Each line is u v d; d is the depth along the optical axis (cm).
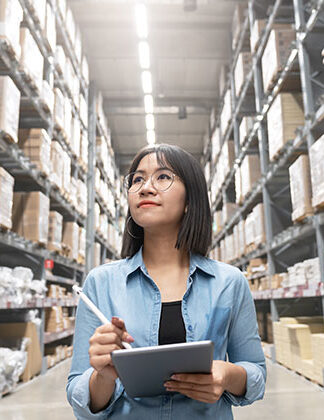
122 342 89
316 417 261
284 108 459
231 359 116
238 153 737
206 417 99
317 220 379
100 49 880
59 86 563
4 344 382
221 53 900
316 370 360
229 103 784
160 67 946
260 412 275
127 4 759
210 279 110
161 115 1130
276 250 594
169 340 102
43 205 441
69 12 614
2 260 480
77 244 629
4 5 326
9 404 308
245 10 716
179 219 117
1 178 330
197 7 775
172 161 117
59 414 279
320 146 353
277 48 478
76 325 112
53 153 493
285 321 480
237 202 725
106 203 952
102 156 906
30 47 390
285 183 602
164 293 109
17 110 356
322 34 414
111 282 111
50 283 701
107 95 1043
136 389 93
